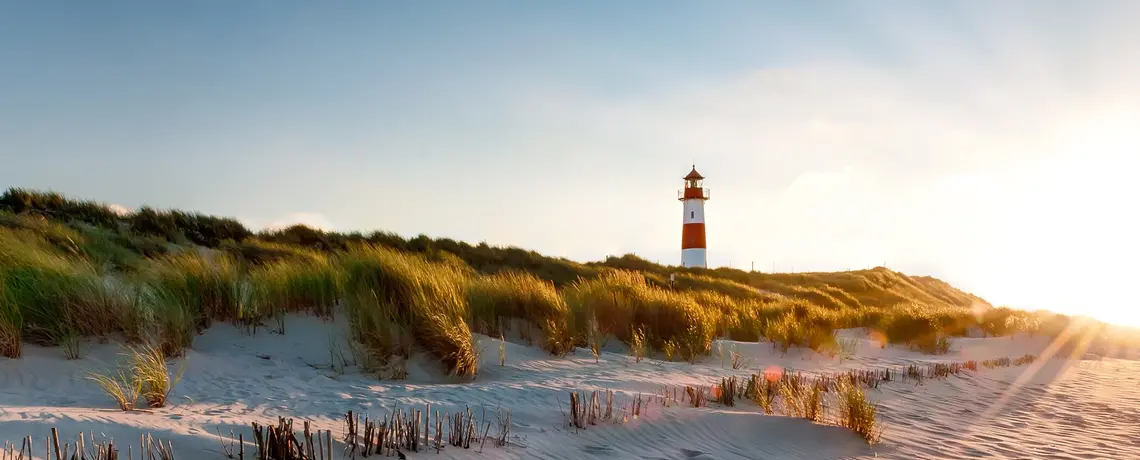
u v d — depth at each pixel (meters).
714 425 5.72
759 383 7.39
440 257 20.53
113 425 4.11
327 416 5.14
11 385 5.64
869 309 22.39
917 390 8.67
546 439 5.03
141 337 7.10
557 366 8.68
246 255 15.74
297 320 8.86
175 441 3.97
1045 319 21.33
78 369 6.25
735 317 14.61
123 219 19.03
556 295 11.11
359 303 8.56
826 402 7.27
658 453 4.96
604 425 5.52
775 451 5.18
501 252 25.62
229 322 8.45
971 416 7.14
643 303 11.63
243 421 4.67
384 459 4.09
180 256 10.72
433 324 8.01
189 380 6.42
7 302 6.64
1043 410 7.73
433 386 6.95
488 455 4.46
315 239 21.27
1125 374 11.98
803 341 12.42
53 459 3.48
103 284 7.68
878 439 5.69
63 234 12.33
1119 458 5.38
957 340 17.11
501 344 9.23
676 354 10.46
